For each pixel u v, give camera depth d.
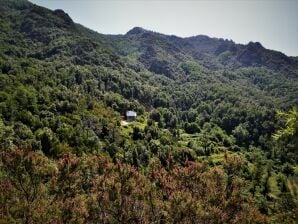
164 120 125.44
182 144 98.94
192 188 14.84
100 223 14.08
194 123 126.25
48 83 97.81
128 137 89.56
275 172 86.19
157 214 13.86
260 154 104.12
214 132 121.00
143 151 76.38
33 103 79.06
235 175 15.44
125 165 15.58
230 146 112.12
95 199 14.24
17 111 72.12
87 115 86.62
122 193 14.18
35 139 64.31
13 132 60.88
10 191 14.68
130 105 124.62
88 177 15.93
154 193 14.27
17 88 80.69
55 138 66.31
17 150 15.48
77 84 117.19
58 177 15.47
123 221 13.67
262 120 121.31
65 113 82.81
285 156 92.75
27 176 15.10
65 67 129.75
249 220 13.91
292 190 15.73
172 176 15.35
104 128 86.19
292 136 12.23
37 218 14.03
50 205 14.62
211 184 14.77
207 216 13.34
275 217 14.69
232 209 14.05
